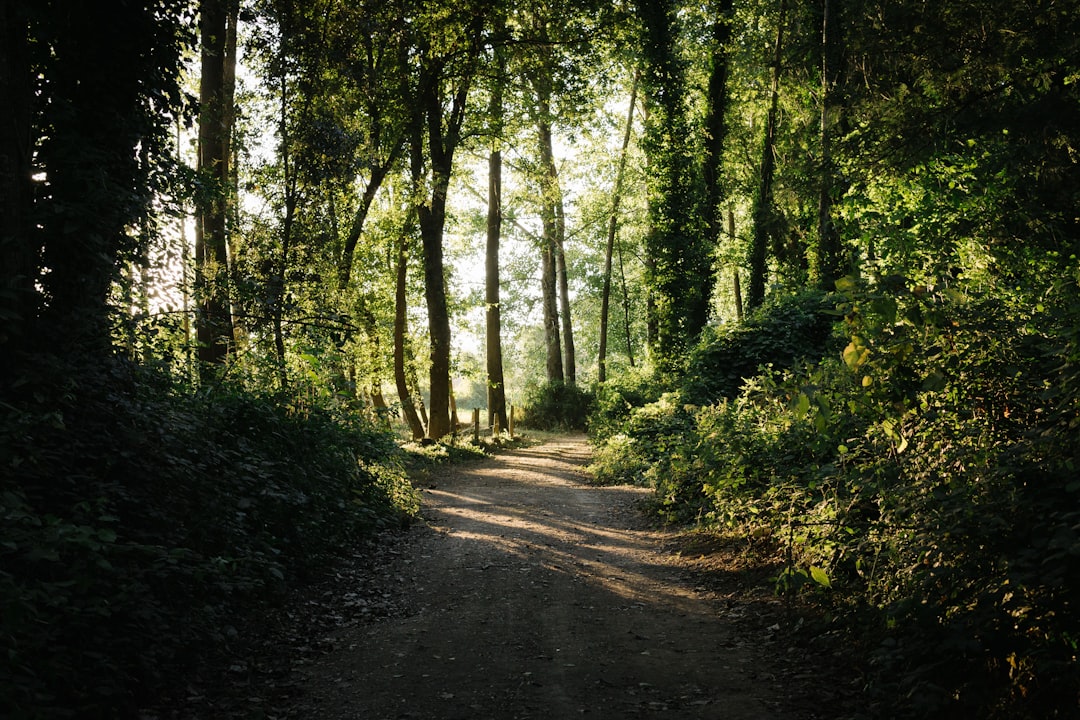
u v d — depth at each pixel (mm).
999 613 4277
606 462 20047
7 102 6047
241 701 5215
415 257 27562
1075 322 4938
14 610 3990
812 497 7957
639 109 38469
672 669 5863
